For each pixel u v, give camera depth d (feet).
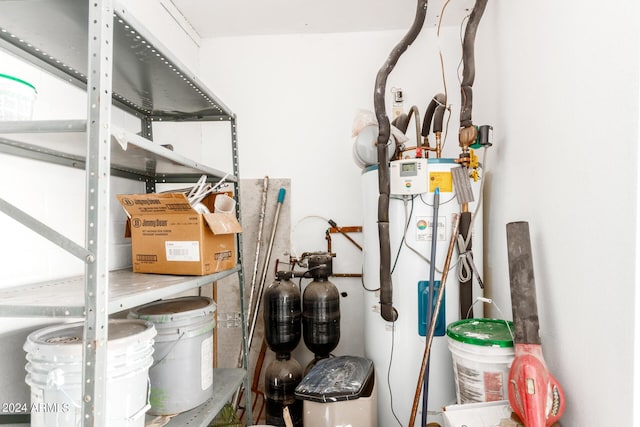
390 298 5.62
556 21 4.21
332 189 7.88
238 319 7.82
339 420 4.93
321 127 7.93
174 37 7.03
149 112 6.05
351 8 6.99
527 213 4.96
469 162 5.65
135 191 6.04
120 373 3.16
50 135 3.25
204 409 4.55
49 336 3.44
